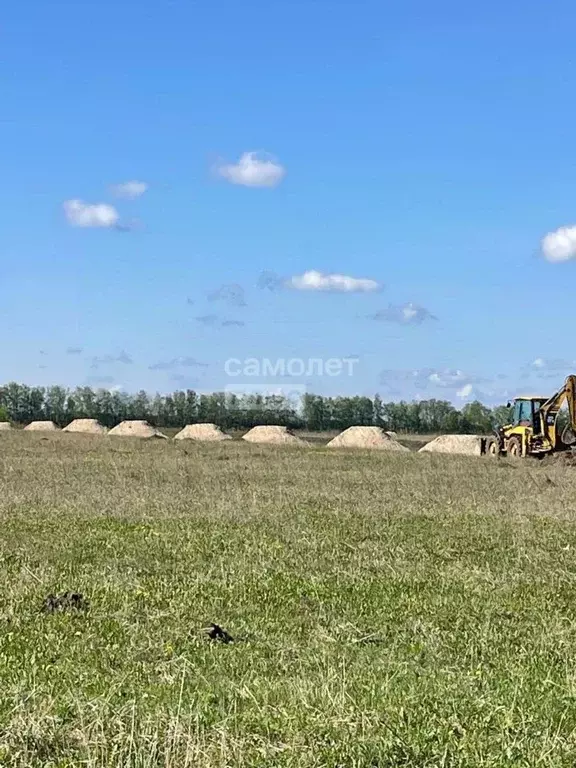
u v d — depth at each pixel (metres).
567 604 14.04
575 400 42.94
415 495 26.72
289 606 13.49
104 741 7.91
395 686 9.73
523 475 34.28
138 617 12.63
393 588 14.77
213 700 9.20
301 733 8.24
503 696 9.52
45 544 18.00
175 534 19.38
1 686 9.52
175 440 62.28
